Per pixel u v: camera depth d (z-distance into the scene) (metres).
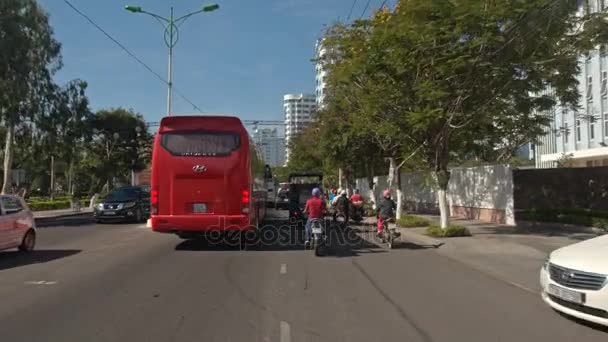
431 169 20.20
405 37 16.05
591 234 18.00
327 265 13.08
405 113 17.73
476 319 7.80
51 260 13.92
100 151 67.19
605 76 38.66
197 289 9.96
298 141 54.88
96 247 16.88
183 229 15.64
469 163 35.19
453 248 15.81
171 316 7.91
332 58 22.17
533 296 9.45
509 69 16.02
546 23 15.04
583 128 41.44
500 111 18.73
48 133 38.62
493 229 20.45
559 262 7.51
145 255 14.85
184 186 15.61
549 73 16.98
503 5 14.93
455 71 16.02
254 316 7.94
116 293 9.59
